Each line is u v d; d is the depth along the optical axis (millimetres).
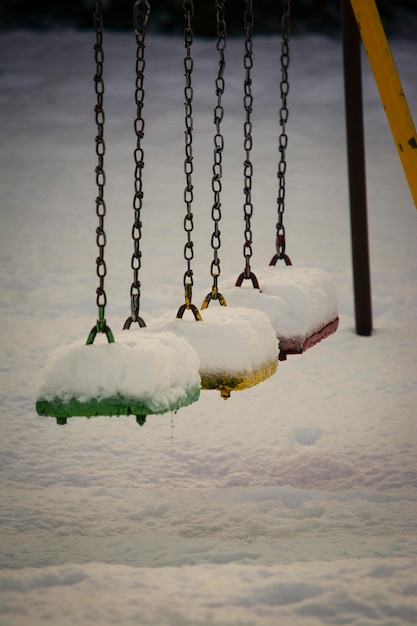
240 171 32438
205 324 8719
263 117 40281
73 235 24609
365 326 17094
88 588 7332
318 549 8656
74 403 7758
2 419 13062
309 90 44469
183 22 55844
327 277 10883
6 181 30875
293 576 7551
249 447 12281
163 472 11602
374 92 43062
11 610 6918
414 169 10273
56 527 9742
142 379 7703
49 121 40000
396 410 13461
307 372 15234
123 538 9211
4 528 9633
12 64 49000
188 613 6875
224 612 6914
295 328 9688
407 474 11250
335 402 13883
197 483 11352
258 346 8828
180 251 23031
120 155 34844
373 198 28609
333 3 56844
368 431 12695
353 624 6781
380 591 7227
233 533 9586
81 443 12336
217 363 8578
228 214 27094
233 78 46500
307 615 6918
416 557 8352
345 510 10016
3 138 37344
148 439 12562
